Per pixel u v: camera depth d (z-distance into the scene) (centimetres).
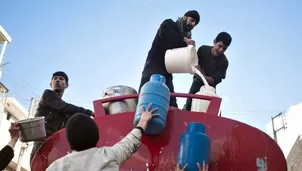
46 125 359
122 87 330
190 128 246
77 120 223
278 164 256
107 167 209
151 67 394
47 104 365
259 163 255
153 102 254
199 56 459
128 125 275
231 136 263
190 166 232
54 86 419
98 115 294
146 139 262
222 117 270
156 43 401
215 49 446
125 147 223
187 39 410
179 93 296
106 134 274
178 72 351
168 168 254
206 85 326
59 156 273
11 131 278
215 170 253
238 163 255
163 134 264
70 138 220
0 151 268
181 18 427
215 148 259
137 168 255
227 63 459
